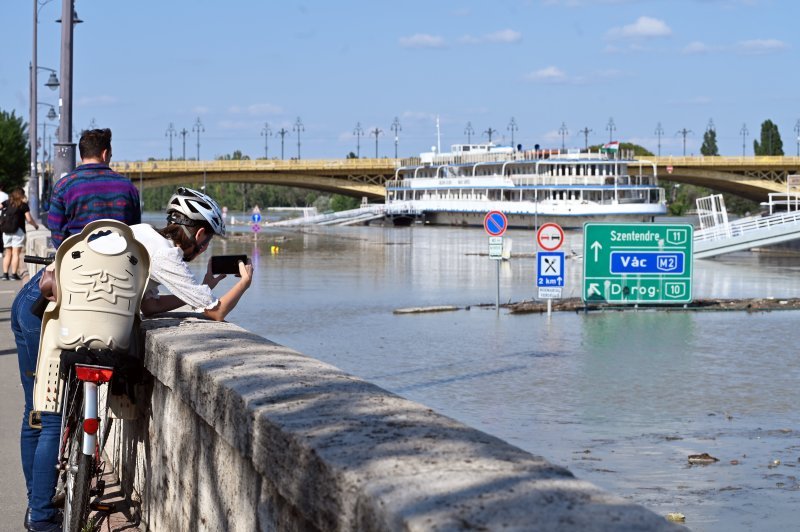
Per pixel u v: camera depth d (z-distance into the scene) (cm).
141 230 618
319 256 6159
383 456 303
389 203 14212
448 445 313
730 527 1033
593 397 1756
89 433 516
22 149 11062
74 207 650
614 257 3139
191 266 4784
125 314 532
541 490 266
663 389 1839
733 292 3994
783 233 6003
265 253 6538
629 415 1609
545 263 2900
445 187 13688
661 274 3159
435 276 4538
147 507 620
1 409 1018
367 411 363
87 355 522
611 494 264
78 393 549
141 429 637
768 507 1105
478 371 2014
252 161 14662
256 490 403
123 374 534
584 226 3119
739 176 15000
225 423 420
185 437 524
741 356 2234
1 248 2841
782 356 2236
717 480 1227
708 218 6788
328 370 453
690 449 1388
